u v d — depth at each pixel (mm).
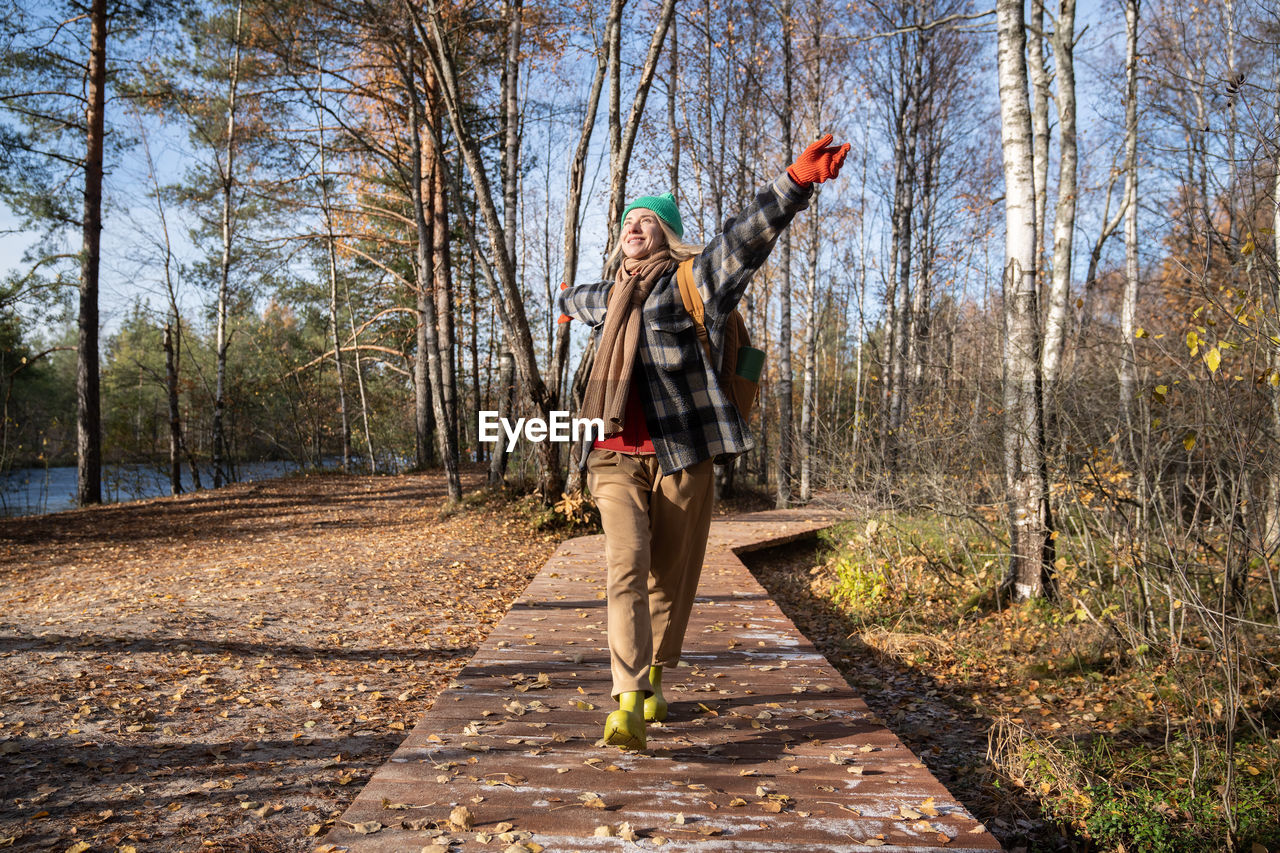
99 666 5047
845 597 8023
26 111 16312
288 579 8336
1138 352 5715
